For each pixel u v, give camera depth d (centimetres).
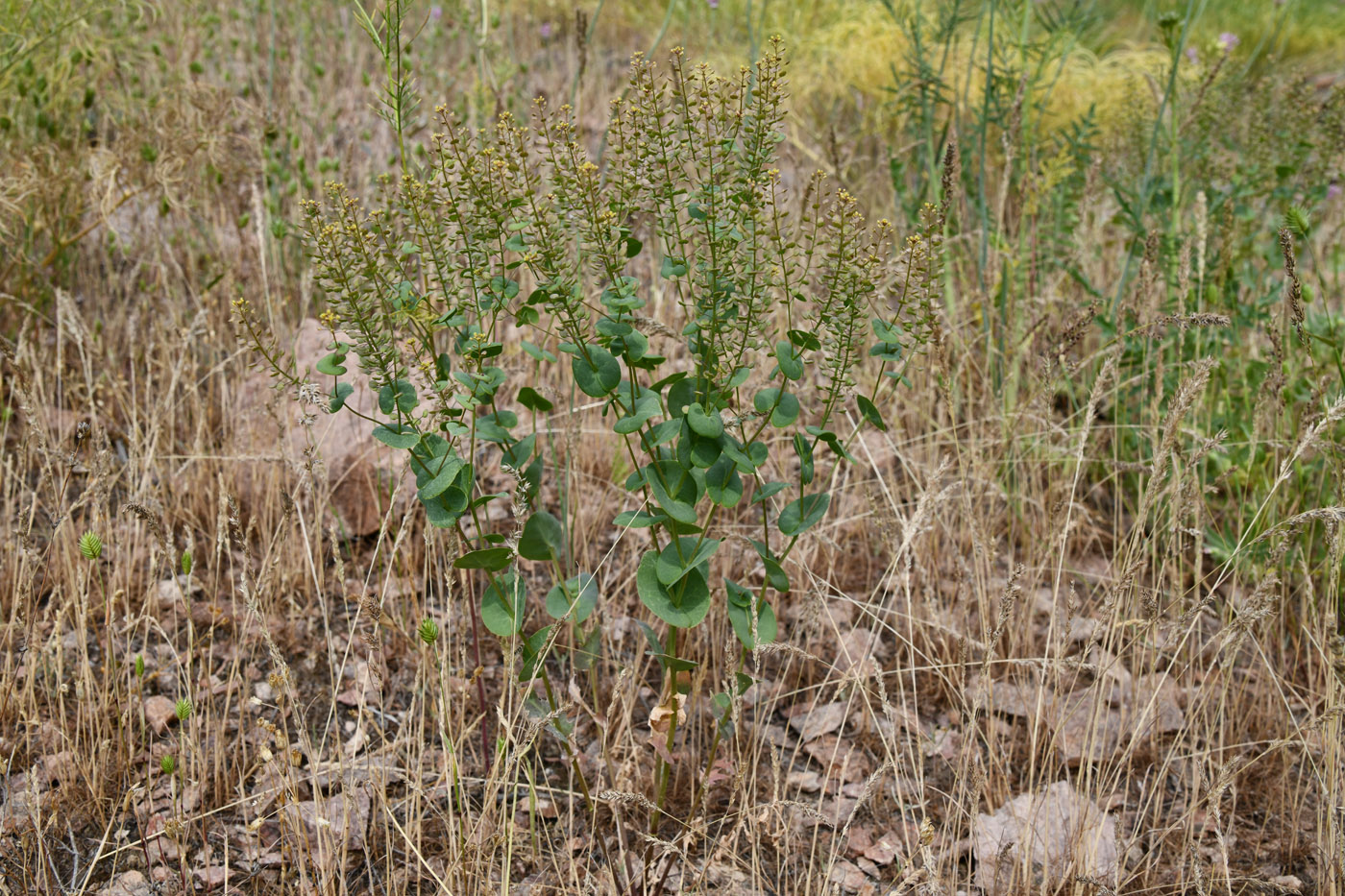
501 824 218
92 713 230
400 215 190
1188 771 254
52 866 204
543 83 609
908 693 277
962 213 401
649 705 263
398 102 181
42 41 341
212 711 246
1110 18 721
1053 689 258
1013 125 344
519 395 193
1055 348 298
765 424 192
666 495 184
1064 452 317
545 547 199
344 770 227
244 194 409
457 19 503
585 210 177
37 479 307
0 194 324
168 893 196
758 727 249
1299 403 307
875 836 234
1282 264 369
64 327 333
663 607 193
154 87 441
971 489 314
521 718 233
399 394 185
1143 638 246
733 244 180
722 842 210
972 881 225
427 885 216
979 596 262
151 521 210
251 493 304
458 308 185
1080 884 211
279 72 522
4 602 267
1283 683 261
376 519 304
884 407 350
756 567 281
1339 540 222
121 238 386
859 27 655
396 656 270
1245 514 302
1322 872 211
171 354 325
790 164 498
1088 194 362
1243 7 1005
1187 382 221
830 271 179
